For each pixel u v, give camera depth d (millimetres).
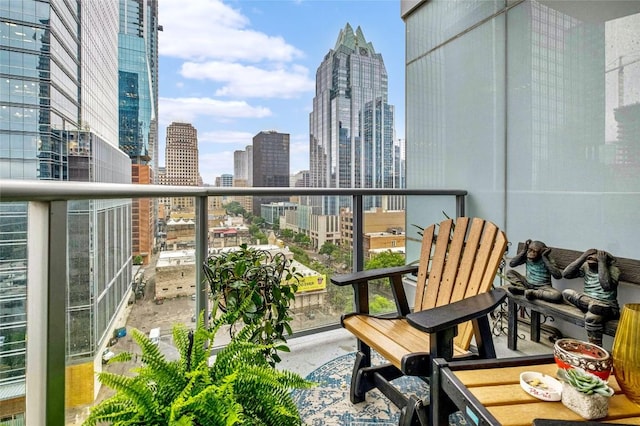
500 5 2857
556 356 1104
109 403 861
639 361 965
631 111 2072
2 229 822
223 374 1009
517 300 2227
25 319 852
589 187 2275
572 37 2359
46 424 861
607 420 917
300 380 1044
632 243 2066
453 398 1083
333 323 2494
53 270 863
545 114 2531
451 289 1775
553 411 951
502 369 1172
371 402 1689
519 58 2713
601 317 1813
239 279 1651
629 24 2080
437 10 3516
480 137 3064
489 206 2980
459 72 3273
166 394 918
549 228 2514
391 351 1352
